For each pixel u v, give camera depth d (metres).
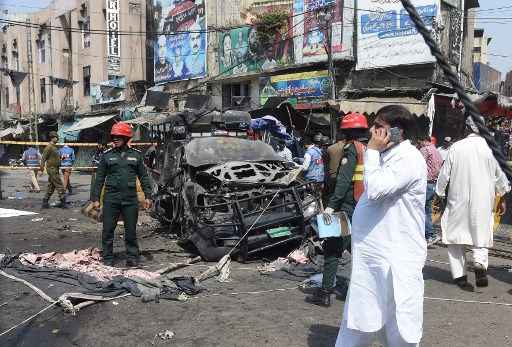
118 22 26.73
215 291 5.52
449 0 17.14
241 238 6.77
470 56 21.19
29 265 6.28
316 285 5.61
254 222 6.84
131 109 23.98
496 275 6.35
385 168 2.98
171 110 23.53
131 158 6.62
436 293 5.54
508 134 13.43
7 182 19.62
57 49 33.22
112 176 6.54
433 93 14.45
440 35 15.98
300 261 6.63
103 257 6.64
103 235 6.62
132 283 5.43
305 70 18.34
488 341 4.17
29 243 8.02
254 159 8.48
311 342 4.09
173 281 5.67
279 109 16.12
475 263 5.75
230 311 4.83
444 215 5.91
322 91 17.50
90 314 4.72
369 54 16.47
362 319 3.07
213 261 6.91
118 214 6.64
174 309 4.88
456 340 4.19
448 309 4.98
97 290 5.27
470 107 1.64
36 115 31.66
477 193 5.60
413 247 2.99
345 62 17.08
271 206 7.07
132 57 27.17
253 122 13.68
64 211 11.56
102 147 16.33
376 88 16.44
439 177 5.93
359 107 15.05
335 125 15.79
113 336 4.24
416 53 15.45
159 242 8.23
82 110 30.73
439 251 7.68
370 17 16.34
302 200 7.51
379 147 3.02
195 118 10.32
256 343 4.07
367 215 3.11
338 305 5.03
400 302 2.90
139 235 8.80
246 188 7.39
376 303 3.04
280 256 7.21
